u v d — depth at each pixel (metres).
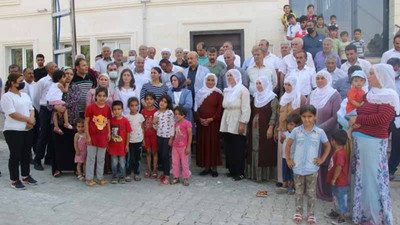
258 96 6.11
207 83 6.39
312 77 6.32
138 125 6.23
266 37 10.04
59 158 6.27
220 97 6.44
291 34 9.27
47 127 6.74
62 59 11.54
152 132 6.33
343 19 10.26
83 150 6.10
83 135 6.11
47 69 6.80
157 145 6.31
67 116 6.15
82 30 11.23
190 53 6.85
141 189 5.79
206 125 6.38
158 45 10.67
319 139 4.62
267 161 6.08
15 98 5.50
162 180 6.17
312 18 8.95
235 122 6.14
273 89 6.68
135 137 6.20
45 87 6.65
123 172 6.09
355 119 4.45
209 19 10.30
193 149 7.48
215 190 5.80
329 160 5.22
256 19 10.07
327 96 5.30
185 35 10.49
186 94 6.48
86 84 6.34
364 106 4.44
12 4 11.74
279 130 5.77
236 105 6.12
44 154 6.89
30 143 5.79
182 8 10.46
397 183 5.98
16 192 5.45
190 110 6.54
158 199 5.34
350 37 10.26
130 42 10.91
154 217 4.68
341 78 6.03
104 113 5.87
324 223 4.61
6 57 12.11
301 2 10.23
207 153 6.42
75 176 6.41
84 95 6.28
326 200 5.32
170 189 5.81
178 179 6.15
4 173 6.48
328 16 10.23
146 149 6.38
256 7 10.05
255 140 6.14
